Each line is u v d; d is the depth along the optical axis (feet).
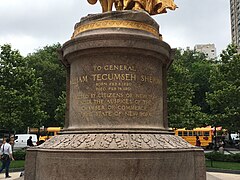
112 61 25.13
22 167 53.98
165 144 23.17
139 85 25.23
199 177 23.95
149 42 25.54
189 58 193.98
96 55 25.40
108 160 21.02
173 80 76.48
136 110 24.79
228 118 70.54
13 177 44.78
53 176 21.91
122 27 25.67
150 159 21.33
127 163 20.99
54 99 135.03
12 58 75.87
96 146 21.90
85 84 25.41
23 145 109.50
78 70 26.22
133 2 29.66
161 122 26.61
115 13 26.27
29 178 23.98
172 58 28.94
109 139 22.66
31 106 76.13
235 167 54.03
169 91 75.72
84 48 25.32
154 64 26.55
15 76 75.20
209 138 117.70
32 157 24.34
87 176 21.01
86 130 24.25
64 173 21.47
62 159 21.71
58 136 25.50
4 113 73.41
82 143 22.59
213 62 176.04
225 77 74.38
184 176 22.76
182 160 22.79
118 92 24.76
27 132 126.52
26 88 75.97
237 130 72.49
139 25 26.23
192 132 119.65
